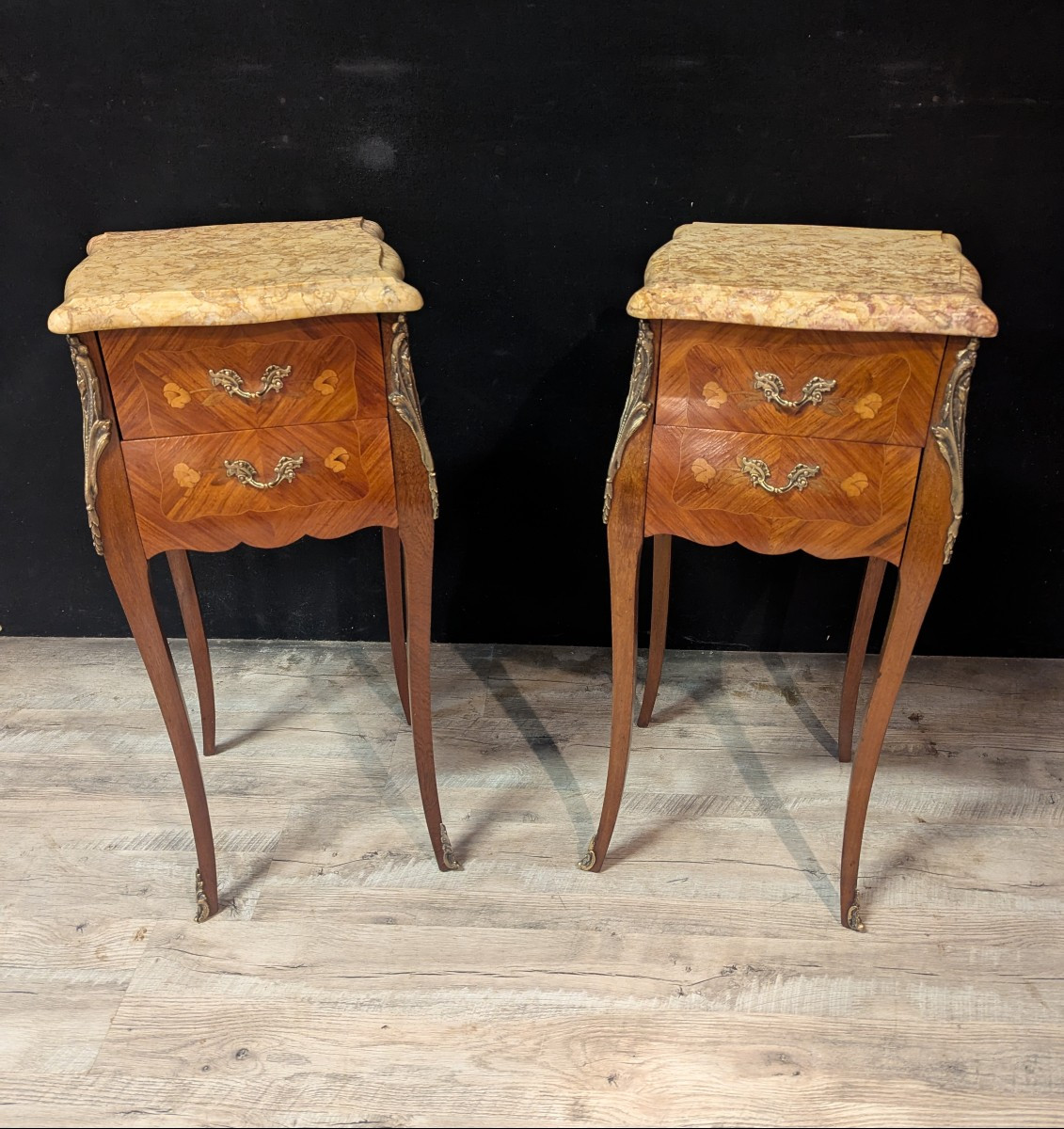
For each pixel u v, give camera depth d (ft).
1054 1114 4.38
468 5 5.41
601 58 5.51
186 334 4.17
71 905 5.35
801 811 5.91
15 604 7.27
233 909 5.32
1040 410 6.26
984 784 6.07
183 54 5.57
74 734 6.52
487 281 6.11
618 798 5.27
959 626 7.02
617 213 5.90
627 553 4.77
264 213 6.02
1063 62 5.39
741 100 5.58
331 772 6.21
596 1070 4.56
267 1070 4.57
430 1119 4.38
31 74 5.62
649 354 4.30
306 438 4.47
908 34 5.37
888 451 4.32
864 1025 4.74
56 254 6.10
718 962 5.03
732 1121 4.36
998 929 5.19
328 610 7.22
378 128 5.74
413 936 5.17
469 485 6.72
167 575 7.11
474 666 7.08
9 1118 4.39
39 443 6.63
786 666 7.07
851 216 5.88
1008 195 5.74
